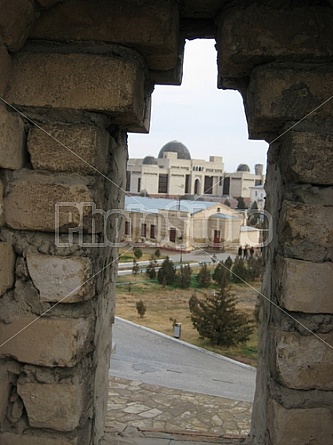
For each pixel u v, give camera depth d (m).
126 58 2.36
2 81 2.29
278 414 2.40
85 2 2.35
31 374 2.39
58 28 2.37
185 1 2.42
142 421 3.89
